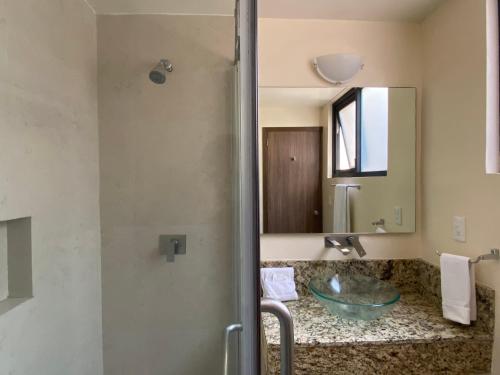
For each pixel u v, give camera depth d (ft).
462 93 4.30
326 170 5.24
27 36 2.83
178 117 4.18
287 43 5.12
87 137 3.94
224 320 4.30
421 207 5.31
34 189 2.95
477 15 4.02
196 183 4.25
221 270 4.29
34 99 2.93
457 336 3.79
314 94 5.17
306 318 4.37
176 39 4.04
